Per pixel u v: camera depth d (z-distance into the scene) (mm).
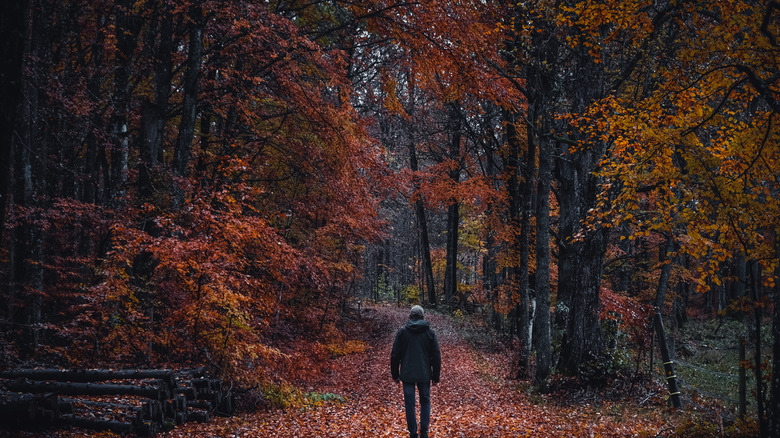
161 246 9133
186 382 8125
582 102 11320
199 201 10031
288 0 14227
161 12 12320
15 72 3889
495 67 13055
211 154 14844
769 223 5504
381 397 12297
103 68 14023
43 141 12656
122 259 9453
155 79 12492
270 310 11469
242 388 9695
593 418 8766
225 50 13039
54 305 12781
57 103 12172
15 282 10797
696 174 5836
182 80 15227
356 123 14656
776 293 4910
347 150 13883
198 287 9398
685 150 5938
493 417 9180
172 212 10672
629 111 6637
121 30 12773
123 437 6230
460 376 14898
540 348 12453
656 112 6469
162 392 7195
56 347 9812
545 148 12945
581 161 11398
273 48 12195
